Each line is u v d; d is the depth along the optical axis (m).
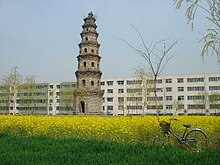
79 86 59.72
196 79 100.62
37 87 115.25
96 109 58.56
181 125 20.03
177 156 9.17
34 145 12.41
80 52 61.41
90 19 62.06
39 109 113.69
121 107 105.12
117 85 106.88
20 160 9.13
